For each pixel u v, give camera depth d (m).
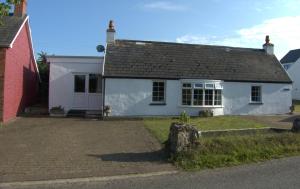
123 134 17.69
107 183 9.52
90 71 28.34
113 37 28.92
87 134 17.67
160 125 21.11
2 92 21.83
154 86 26.98
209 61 29.88
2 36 22.81
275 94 30.31
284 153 13.15
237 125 21.45
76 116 26.53
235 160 12.01
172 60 28.69
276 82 30.20
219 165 11.52
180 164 11.52
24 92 28.25
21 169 10.83
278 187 8.93
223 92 28.58
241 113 29.14
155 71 27.11
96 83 28.45
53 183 9.51
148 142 15.51
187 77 27.30
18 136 16.80
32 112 27.81
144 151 13.63
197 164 11.48
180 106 27.12
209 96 27.78
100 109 28.23
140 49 28.97
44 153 13.09
